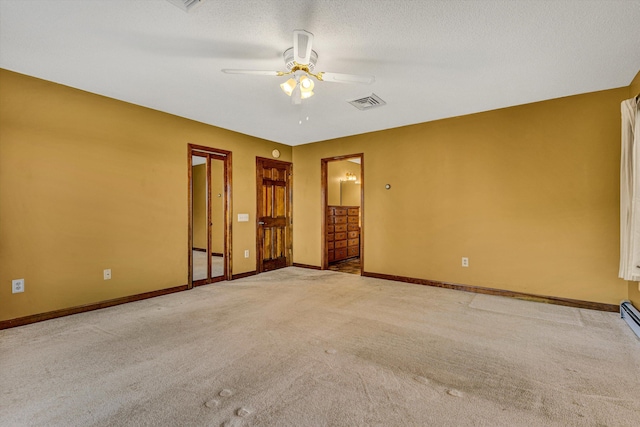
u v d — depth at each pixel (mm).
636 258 2582
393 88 3160
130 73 2838
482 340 2469
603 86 3111
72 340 2467
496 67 2699
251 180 5082
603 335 2551
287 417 1557
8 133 2775
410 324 2818
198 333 2607
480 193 3908
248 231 5016
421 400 1696
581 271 3312
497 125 3791
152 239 3781
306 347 2342
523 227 3633
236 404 1658
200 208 7707
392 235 4648
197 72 2816
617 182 3143
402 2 1868
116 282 3461
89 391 1769
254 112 3926
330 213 6062
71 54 2504
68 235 3121
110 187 3424
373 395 1742
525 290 3615
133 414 1572
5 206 2758
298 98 2611
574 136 3344
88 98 3256
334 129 4730
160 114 3871
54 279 3023
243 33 2213
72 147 3150
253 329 2695
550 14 1976
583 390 1782
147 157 3742
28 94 2879
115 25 2111
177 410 1605
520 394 1749
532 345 2375
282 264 5676
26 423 1499
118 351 2270
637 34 2184
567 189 3381
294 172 5883
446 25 2104
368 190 4902
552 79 2945
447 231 4156
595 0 1837
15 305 2795
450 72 2803
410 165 4473
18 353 2236
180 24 2105
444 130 4176
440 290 4047
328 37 2254
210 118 4176
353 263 6160
